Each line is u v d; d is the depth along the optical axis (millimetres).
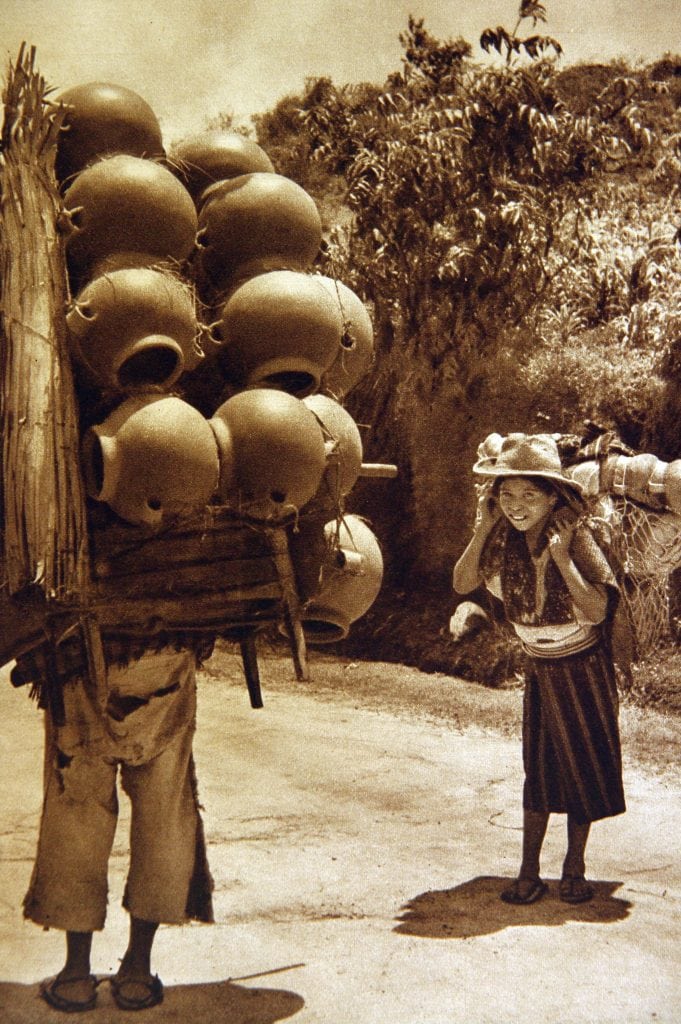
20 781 4859
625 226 7645
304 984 3318
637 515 4523
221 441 2861
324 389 3367
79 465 2816
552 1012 3195
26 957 3387
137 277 2781
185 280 2998
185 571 2965
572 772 4016
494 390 6953
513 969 3469
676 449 6562
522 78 6758
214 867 4160
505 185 6902
